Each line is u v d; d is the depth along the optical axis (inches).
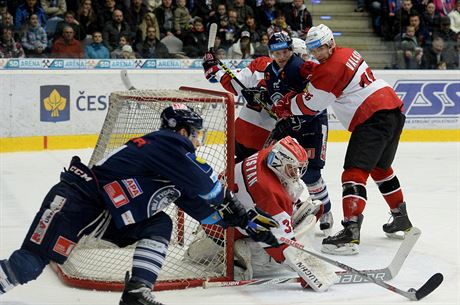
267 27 912.3
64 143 797.9
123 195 304.7
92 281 350.3
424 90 894.4
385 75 889.5
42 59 792.9
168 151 304.2
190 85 842.2
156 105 394.6
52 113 789.2
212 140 407.2
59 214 300.5
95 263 388.2
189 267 380.5
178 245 410.6
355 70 417.7
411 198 592.1
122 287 347.9
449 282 374.9
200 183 305.3
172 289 351.9
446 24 927.7
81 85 799.1
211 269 378.3
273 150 353.1
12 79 770.2
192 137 320.5
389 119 420.5
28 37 803.4
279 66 439.8
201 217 321.7
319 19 995.3
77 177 307.9
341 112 427.2
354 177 416.2
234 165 357.7
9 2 800.3
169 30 866.1
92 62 813.2
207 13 884.0
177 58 857.5
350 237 417.1
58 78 788.6
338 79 411.5
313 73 412.8
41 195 584.1
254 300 340.2
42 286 357.1
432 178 675.4
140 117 399.2
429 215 533.6
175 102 366.9
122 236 315.9
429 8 932.0
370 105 418.6
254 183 350.9
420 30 927.7
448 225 503.5
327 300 341.7
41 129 786.8
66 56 816.3
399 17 936.9
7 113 772.0
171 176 304.5
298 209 377.1
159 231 311.9
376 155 418.0
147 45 847.1
